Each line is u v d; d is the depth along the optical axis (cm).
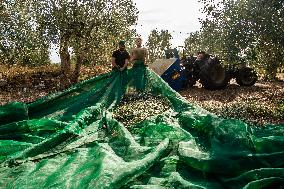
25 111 802
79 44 1576
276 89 1484
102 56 1792
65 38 1545
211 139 545
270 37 1291
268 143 495
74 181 436
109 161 474
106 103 933
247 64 1633
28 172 486
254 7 1278
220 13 1344
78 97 954
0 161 542
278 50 1534
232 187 432
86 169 468
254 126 704
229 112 928
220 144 517
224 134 531
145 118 795
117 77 1018
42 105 905
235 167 461
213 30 1375
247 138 507
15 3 1761
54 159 533
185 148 507
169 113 801
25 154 546
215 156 470
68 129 638
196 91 1452
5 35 1831
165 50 1583
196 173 474
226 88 1535
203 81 1473
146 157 475
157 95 978
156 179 435
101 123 746
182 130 613
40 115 882
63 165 504
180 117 752
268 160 470
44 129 718
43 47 1620
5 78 1820
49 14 1516
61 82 1584
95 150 551
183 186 402
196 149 530
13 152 580
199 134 633
